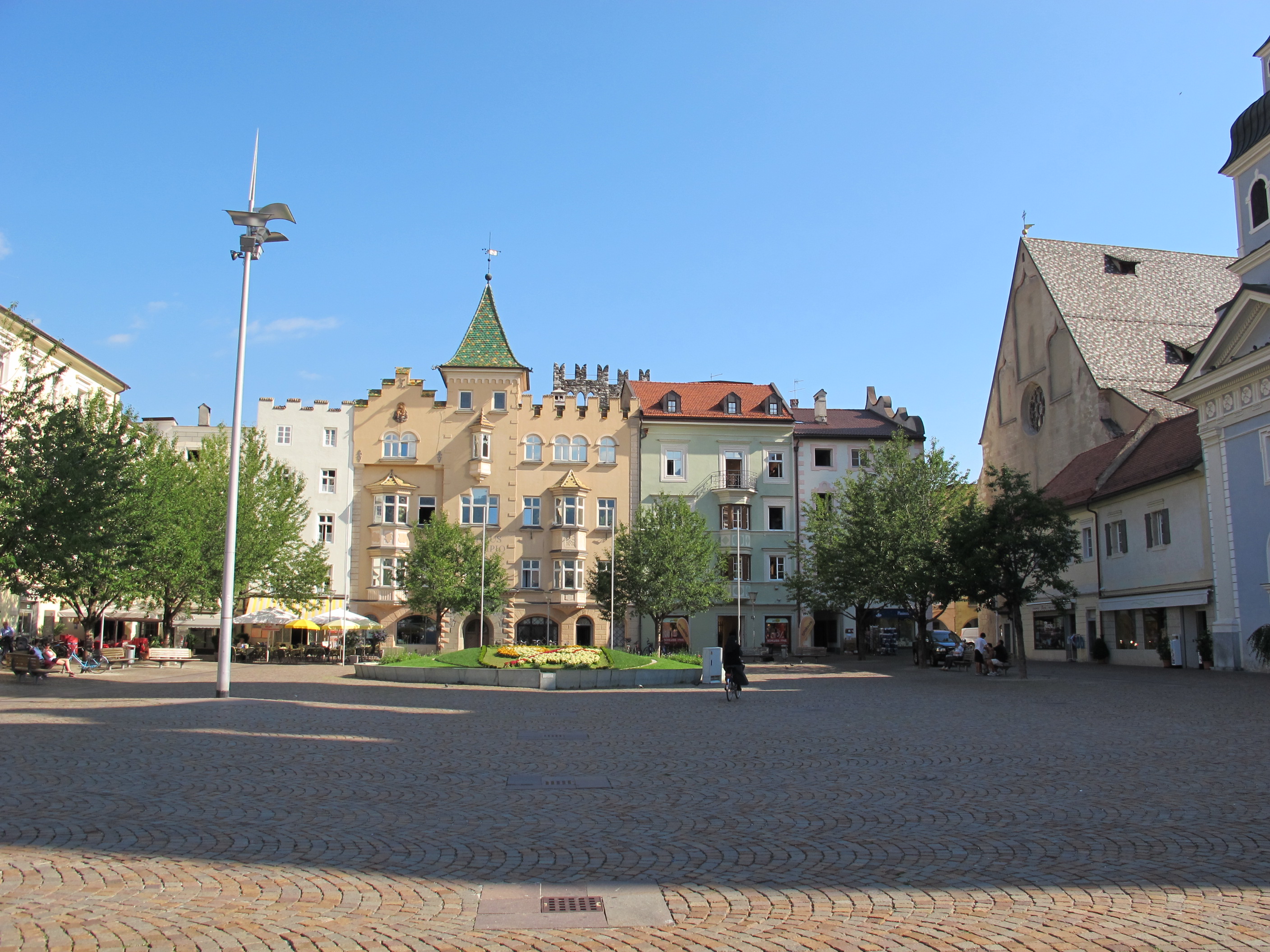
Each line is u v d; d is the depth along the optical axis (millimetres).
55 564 29609
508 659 34844
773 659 59906
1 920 6641
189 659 47250
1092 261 65438
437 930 6613
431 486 66562
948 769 13523
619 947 6336
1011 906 7207
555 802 10977
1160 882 7824
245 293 25766
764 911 7086
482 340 68188
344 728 18297
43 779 11875
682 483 68062
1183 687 30688
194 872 7875
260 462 56688
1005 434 69375
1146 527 47281
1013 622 37250
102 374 53750
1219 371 39062
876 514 50625
